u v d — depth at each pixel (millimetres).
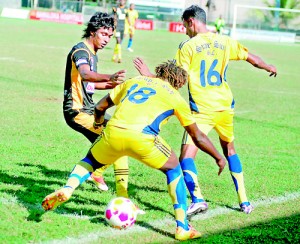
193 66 8141
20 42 36688
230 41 8344
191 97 8172
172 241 6980
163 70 7227
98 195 8656
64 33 47250
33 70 23688
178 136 13805
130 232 7191
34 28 51000
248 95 22062
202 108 8109
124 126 6734
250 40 64562
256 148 12969
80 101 8477
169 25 65375
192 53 8109
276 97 21969
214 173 10469
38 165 10125
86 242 6777
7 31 45281
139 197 8727
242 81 26656
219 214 8195
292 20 80250
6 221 7234
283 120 16969
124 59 31047
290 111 18766
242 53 8383
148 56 33531
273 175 10531
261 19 81062
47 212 7676
